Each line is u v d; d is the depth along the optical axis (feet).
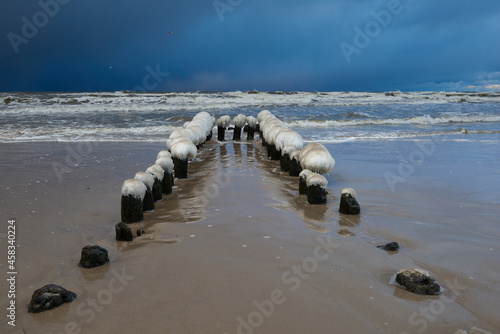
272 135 39.32
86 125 67.41
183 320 11.32
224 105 103.96
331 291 12.94
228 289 13.09
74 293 12.89
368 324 11.09
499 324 11.09
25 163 35.78
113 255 16.26
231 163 38.32
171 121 73.97
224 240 17.57
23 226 19.74
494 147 46.09
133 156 40.14
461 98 137.90
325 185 23.45
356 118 82.23
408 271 13.37
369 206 23.11
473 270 14.55
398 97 148.87
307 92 193.16
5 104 104.01
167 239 17.89
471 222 20.15
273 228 19.20
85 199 24.79
